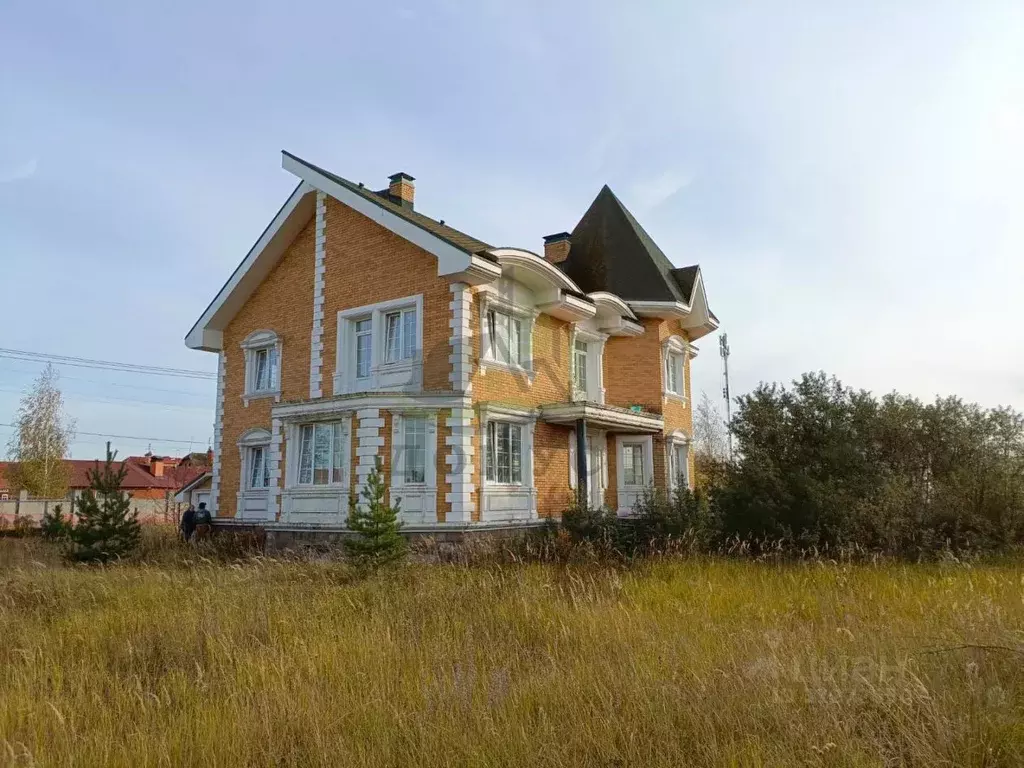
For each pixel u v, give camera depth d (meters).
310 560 13.80
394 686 5.96
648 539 15.69
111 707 5.57
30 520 28.41
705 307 24.17
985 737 4.54
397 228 16.86
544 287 18.64
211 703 5.57
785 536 14.41
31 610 9.33
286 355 20.03
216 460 21.56
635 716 5.07
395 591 9.74
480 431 16.47
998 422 16.95
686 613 8.50
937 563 12.85
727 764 4.33
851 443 15.95
